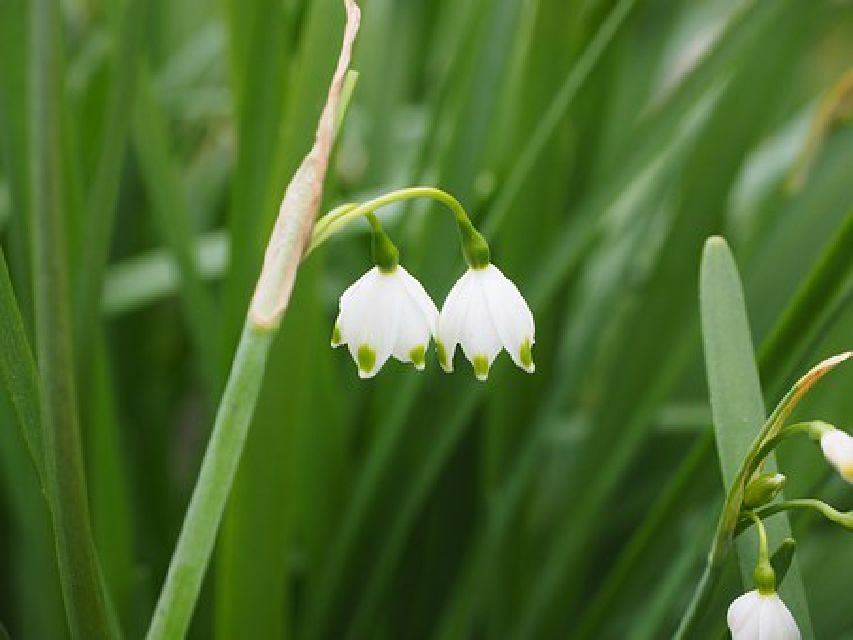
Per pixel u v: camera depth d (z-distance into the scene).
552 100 0.69
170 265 0.74
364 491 0.67
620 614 0.71
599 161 0.74
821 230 0.75
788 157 0.91
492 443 0.71
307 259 0.61
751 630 0.52
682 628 0.54
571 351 0.82
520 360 0.53
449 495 0.71
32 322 0.65
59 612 0.67
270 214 0.62
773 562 0.53
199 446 0.83
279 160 0.61
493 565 0.71
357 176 0.92
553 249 0.69
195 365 0.94
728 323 0.57
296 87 0.61
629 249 0.83
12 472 0.65
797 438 0.68
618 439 0.71
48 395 0.51
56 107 0.50
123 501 0.68
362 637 0.69
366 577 0.69
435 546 0.71
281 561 0.63
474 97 0.68
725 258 0.58
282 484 0.63
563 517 0.72
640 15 0.78
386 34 0.93
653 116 0.69
